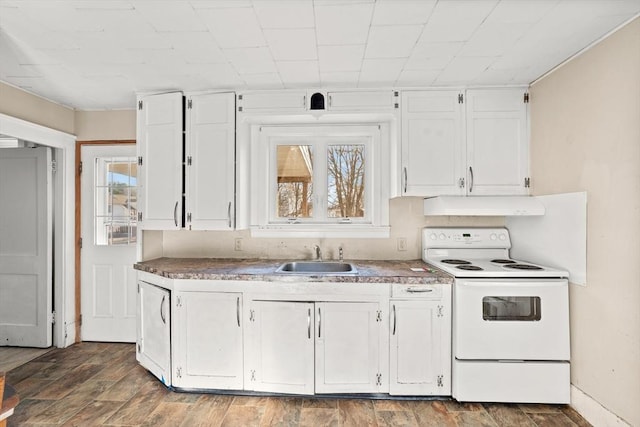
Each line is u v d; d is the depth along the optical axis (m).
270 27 1.84
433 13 1.72
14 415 2.12
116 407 2.21
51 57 2.19
